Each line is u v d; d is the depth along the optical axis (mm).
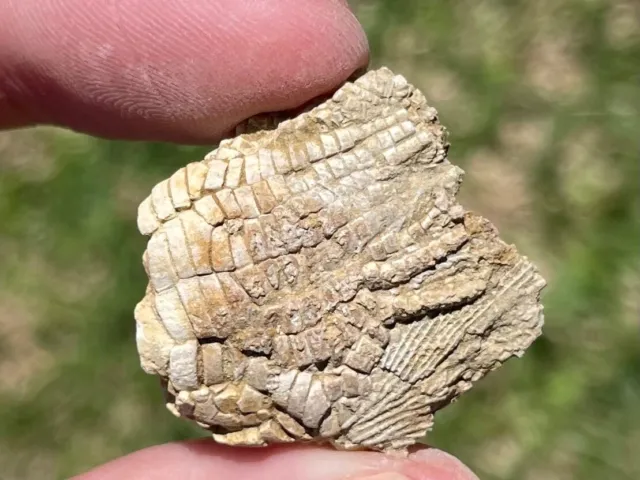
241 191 61
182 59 73
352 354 61
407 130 63
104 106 82
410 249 61
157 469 68
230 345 60
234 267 60
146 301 61
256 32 69
